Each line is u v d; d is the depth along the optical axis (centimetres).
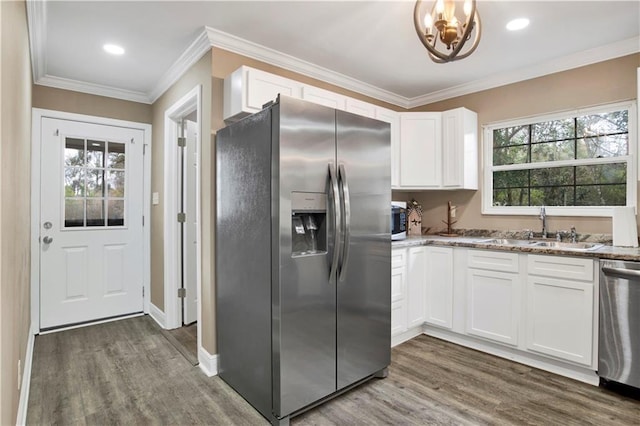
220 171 247
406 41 267
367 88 362
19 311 194
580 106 296
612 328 222
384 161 247
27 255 274
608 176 290
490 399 219
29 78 257
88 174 353
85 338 316
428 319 322
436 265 317
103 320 362
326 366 211
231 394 228
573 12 228
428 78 343
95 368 260
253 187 210
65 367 261
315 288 205
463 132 342
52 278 334
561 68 303
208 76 259
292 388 195
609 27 246
